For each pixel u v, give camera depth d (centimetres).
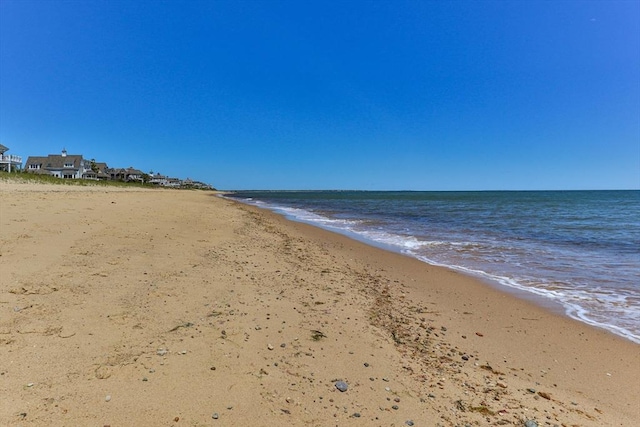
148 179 12331
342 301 650
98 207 1738
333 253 1188
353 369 402
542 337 545
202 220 1777
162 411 293
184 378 345
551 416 344
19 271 590
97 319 450
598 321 616
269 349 429
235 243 1172
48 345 375
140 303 522
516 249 1325
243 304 574
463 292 774
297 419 305
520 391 388
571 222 2439
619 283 857
